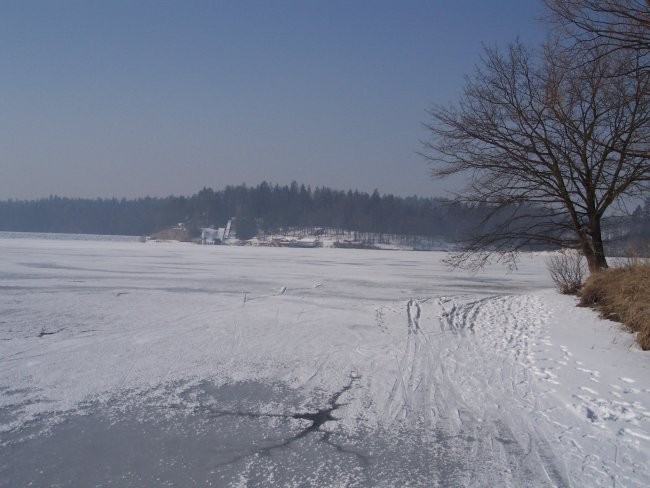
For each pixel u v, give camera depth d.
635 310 10.41
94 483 4.84
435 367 9.05
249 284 24.38
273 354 10.10
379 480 4.86
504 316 14.98
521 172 16.69
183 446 5.68
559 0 7.81
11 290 20.00
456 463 5.21
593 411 6.42
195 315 14.70
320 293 21.42
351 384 8.09
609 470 4.91
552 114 15.28
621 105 13.25
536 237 17.77
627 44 7.88
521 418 6.39
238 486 4.75
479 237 17.92
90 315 14.39
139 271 30.56
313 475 4.97
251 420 6.49
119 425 6.29
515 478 4.84
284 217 120.50
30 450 5.56
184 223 130.12
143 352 10.05
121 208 171.88
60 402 7.09
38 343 10.70
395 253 70.44
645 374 7.72
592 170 15.89
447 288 24.86
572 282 19.58
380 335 12.16
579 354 9.23
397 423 6.37
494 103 16.42
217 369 8.93
